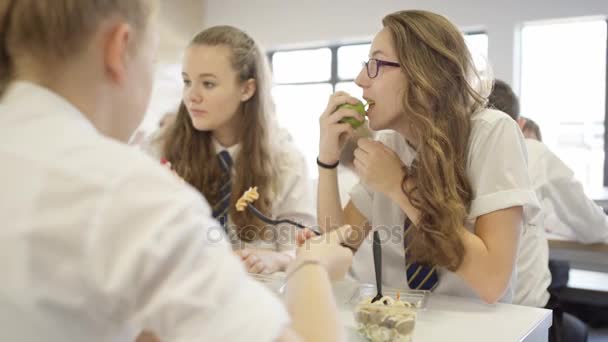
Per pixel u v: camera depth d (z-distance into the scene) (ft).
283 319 1.86
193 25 21.02
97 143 1.87
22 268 1.69
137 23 2.10
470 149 4.56
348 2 19.22
